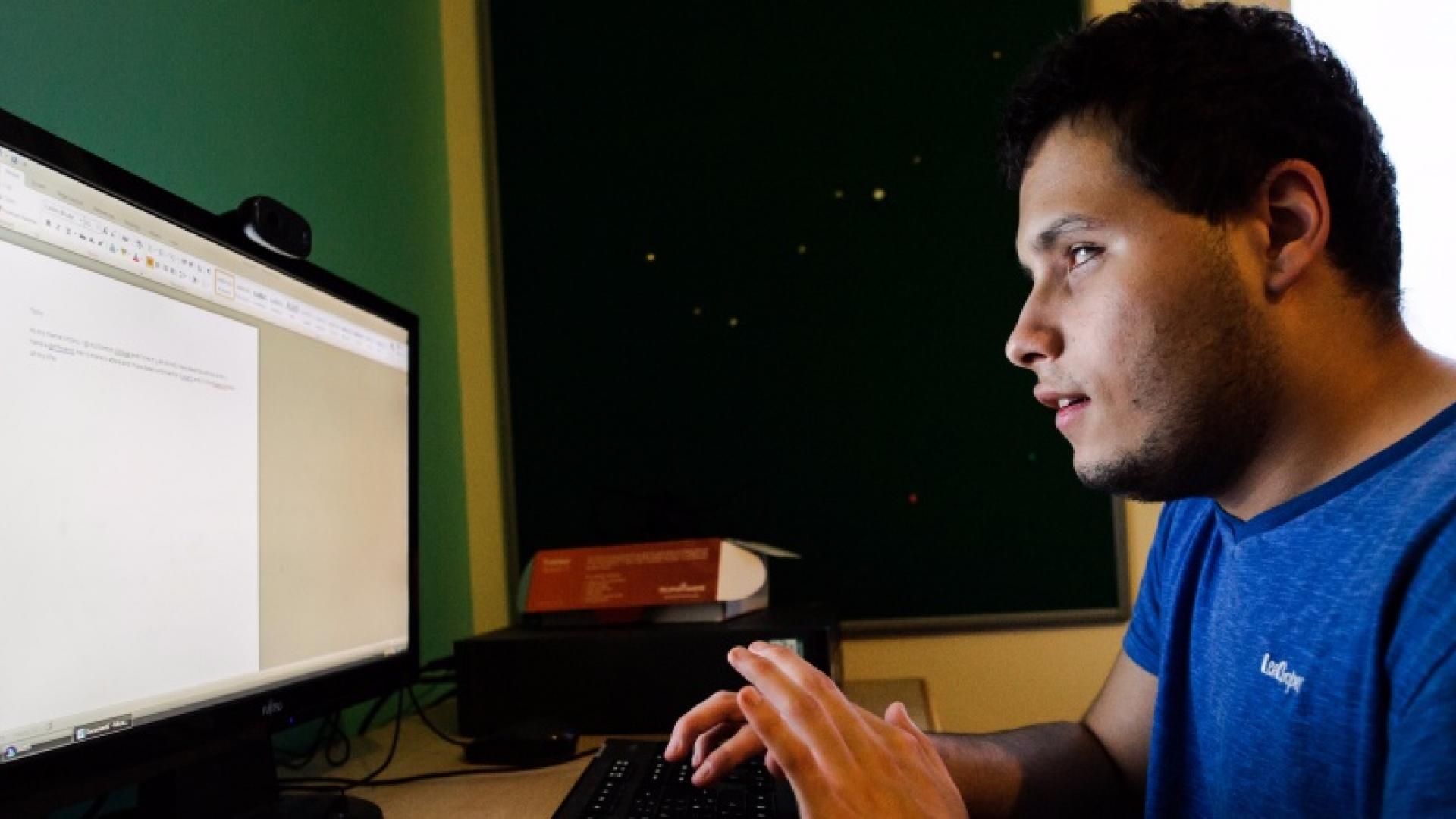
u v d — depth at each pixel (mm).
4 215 539
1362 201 602
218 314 730
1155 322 604
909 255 1589
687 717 798
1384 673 521
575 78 1659
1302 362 600
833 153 1608
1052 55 673
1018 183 708
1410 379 593
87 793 581
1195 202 595
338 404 915
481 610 1627
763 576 1326
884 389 1583
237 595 741
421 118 1587
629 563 1294
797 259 1607
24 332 550
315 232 1259
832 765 557
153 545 649
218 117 1082
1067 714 1522
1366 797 527
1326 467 605
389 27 1495
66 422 578
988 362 1567
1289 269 591
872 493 1575
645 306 1630
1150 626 893
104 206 616
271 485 794
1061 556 1540
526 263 1655
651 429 1616
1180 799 764
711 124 1632
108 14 922
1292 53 612
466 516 1637
